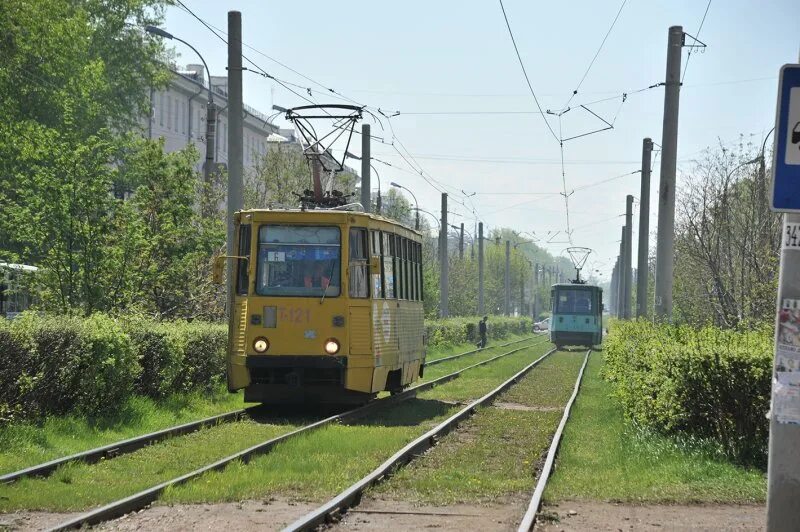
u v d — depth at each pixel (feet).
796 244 26.09
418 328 90.53
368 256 72.79
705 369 50.75
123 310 81.97
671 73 89.76
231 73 83.30
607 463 50.70
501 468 48.85
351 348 71.15
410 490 41.45
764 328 61.93
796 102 26.40
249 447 51.96
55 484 40.47
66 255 80.69
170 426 62.64
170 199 93.30
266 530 33.09
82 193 80.23
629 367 67.36
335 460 48.70
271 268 71.56
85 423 57.26
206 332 79.25
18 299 87.35
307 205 81.46
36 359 54.54
